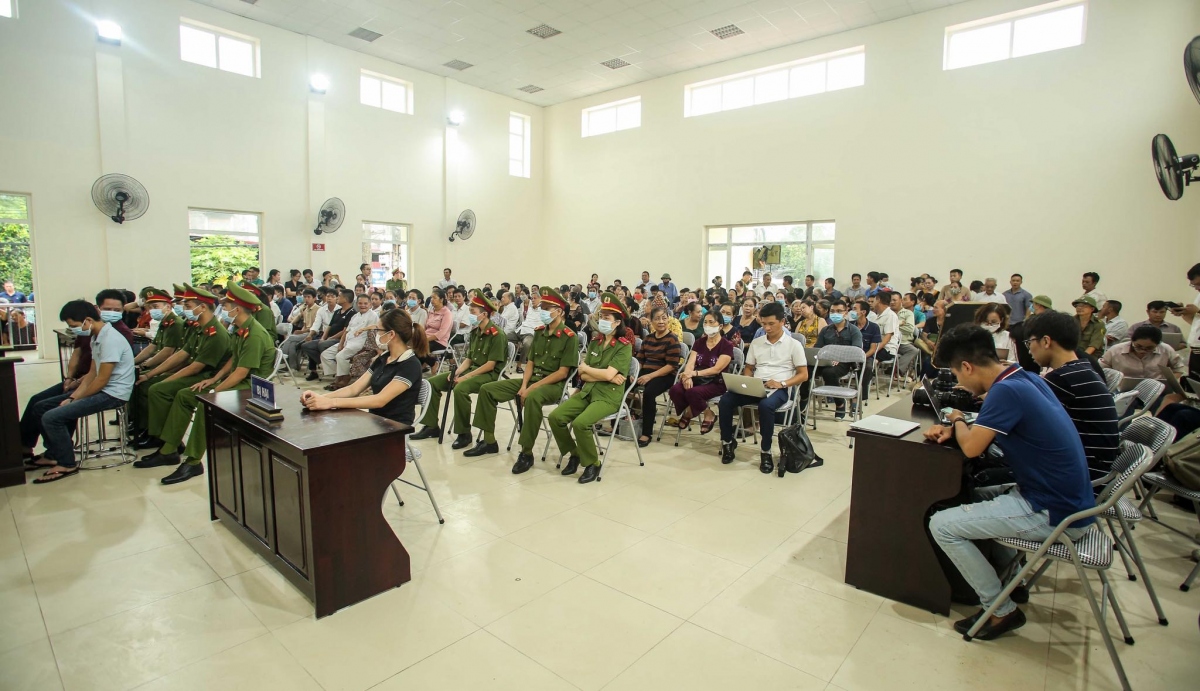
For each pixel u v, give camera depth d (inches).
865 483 97.8
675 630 87.4
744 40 397.4
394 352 122.0
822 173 397.4
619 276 516.1
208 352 157.6
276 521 99.5
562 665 79.2
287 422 100.9
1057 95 315.9
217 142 372.2
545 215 569.6
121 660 79.1
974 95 339.0
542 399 159.2
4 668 77.0
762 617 91.0
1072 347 94.0
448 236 495.2
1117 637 87.3
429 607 92.7
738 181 438.3
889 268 373.4
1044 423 79.5
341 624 88.0
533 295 373.1
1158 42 289.3
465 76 482.3
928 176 356.5
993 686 76.0
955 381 119.2
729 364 185.3
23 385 259.9
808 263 415.5
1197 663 81.0
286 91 398.6
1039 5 316.8
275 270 383.2
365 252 450.9
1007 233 333.4
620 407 156.6
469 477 153.7
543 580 101.3
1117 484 84.2
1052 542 77.9
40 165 314.8
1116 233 304.2
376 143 447.5
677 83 468.4
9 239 321.1
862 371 207.6
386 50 429.1
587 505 135.0
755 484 150.2
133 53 339.0
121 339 153.2
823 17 360.2
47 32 313.3
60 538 114.9
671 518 128.0
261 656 80.4
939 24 347.3
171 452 155.3
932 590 92.5
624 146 506.3
